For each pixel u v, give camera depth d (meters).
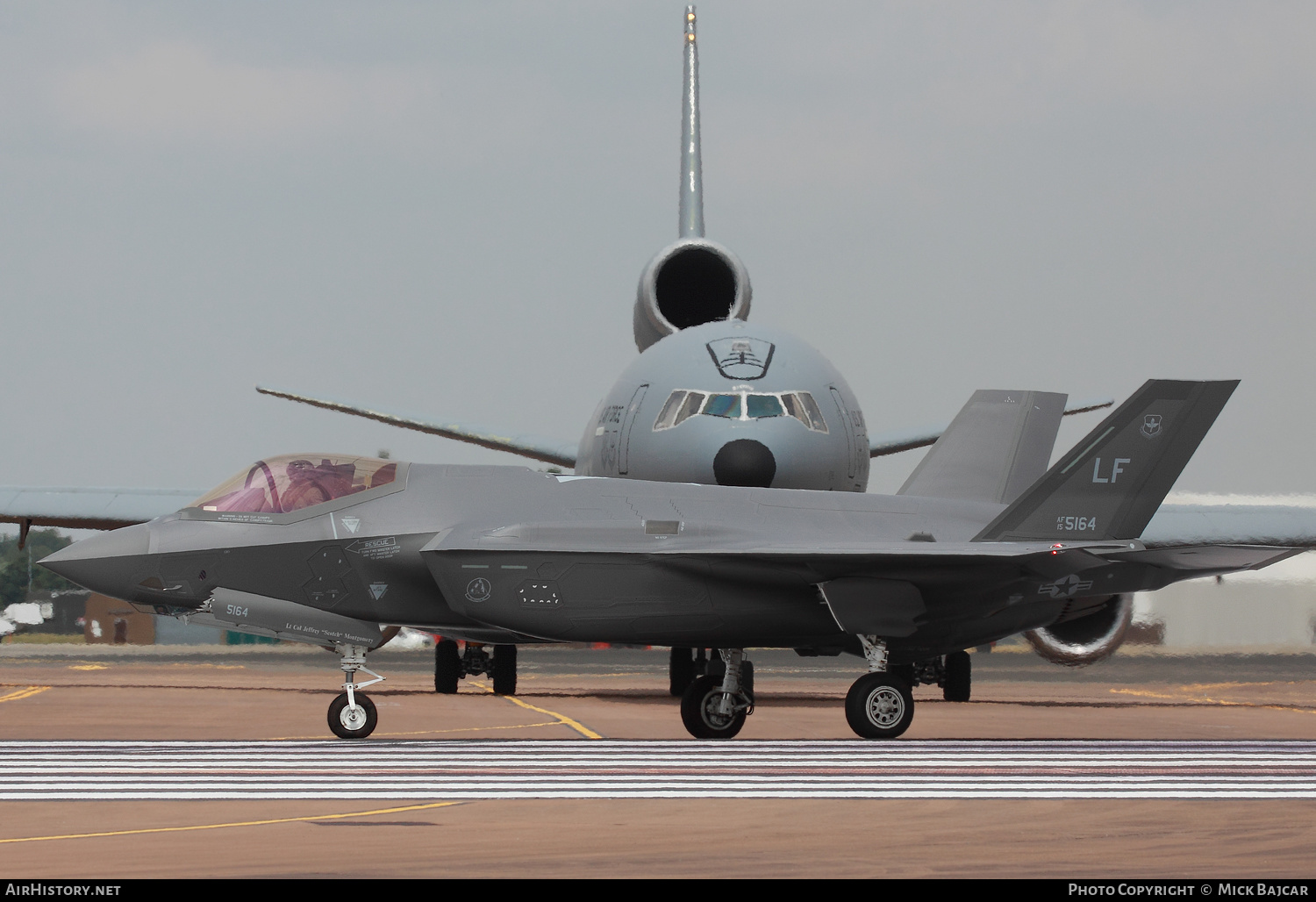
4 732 59.94
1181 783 42.84
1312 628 123.12
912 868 28.89
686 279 104.25
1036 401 84.62
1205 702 88.06
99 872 27.92
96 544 59.25
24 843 31.31
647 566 59.62
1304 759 50.50
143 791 40.09
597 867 28.72
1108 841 32.06
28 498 96.88
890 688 58.97
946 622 63.00
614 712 74.38
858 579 59.69
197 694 85.56
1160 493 63.53
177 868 28.39
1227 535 95.50
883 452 106.94
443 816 35.31
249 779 42.72
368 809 36.53
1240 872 28.56
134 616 183.12
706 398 82.00
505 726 64.56
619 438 85.56
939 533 66.25
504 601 59.41
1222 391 63.00
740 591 60.22
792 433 80.75
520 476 62.91
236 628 60.06
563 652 158.75
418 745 54.31
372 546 59.66
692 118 124.56
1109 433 62.91
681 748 53.88
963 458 83.44
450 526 60.31
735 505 64.00
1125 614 92.75
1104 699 90.19
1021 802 38.22
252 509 60.09
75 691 88.00
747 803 37.81
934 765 47.59
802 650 65.50
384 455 66.50
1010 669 131.75
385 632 61.00
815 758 49.78
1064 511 62.97
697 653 87.38
